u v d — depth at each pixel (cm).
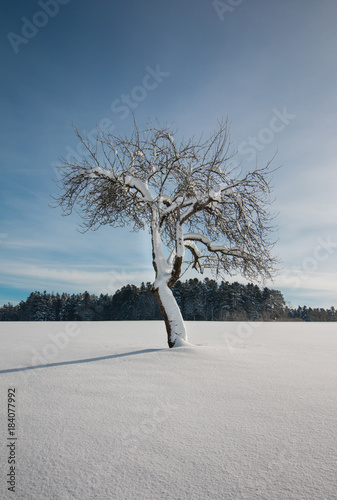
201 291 6581
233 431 315
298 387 489
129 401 412
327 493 207
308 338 1566
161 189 1051
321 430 317
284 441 291
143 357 714
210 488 214
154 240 1041
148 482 223
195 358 713
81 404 400
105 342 1274
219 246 1141
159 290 961
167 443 287
